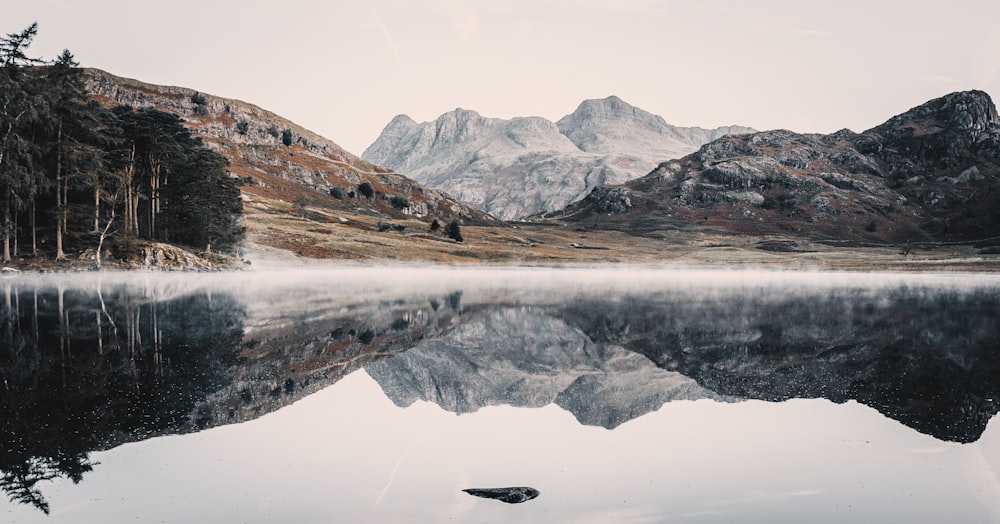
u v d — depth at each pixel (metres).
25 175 75.25
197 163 103.44
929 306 62.47
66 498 14.28
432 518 13.88
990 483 16.33
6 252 77.25
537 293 76.94
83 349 30.00
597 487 15.91
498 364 31.95
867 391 26.28
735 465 17.64
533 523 13.73
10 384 23.22
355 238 159.62
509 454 18.30
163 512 13.70
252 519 13.54
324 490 15.21
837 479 16.61
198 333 35.69
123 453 17.06
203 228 104.62
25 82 81.69
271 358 29.58
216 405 21.62
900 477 16.80
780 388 26.86
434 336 40.06
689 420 22.17
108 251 86.75
